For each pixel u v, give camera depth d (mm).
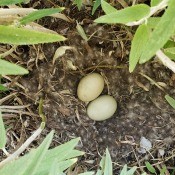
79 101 891
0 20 722
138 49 556
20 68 508
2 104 945
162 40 495
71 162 609
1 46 901
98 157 955
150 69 877
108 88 886
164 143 940
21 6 893
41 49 887
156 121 920
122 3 835
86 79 852
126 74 883
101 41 881
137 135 938
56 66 880
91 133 938
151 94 893
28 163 524
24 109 946
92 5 880
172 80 880
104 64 879
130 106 906
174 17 489
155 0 555
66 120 927
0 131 579
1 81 929
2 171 519
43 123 741
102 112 867
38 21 901
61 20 896
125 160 961
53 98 905
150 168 915
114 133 938
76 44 875
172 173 953
